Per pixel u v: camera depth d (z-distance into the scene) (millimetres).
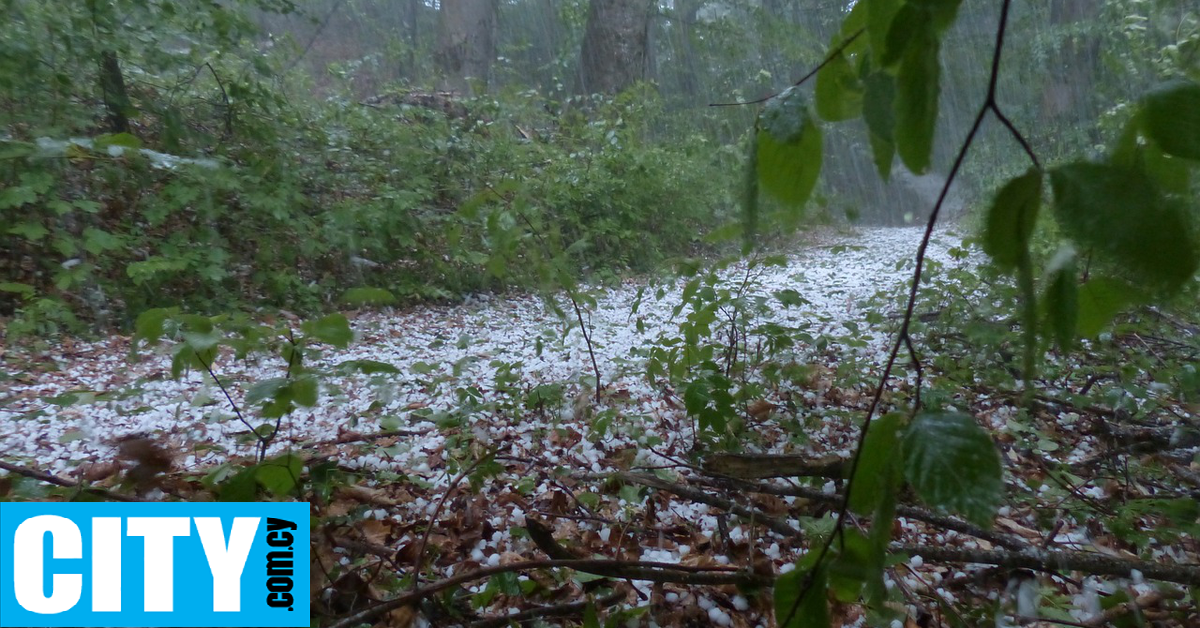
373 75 10742
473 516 2236
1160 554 2072
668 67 13406
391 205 6062
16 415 3217
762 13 10164
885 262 7465
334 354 4344
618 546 1996
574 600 1823
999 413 3174
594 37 11477
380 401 3270
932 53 656
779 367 3340
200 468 2592
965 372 3422
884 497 756
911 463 703
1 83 4637
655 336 4906
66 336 4512
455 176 7199
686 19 13164
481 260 5801
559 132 9211
